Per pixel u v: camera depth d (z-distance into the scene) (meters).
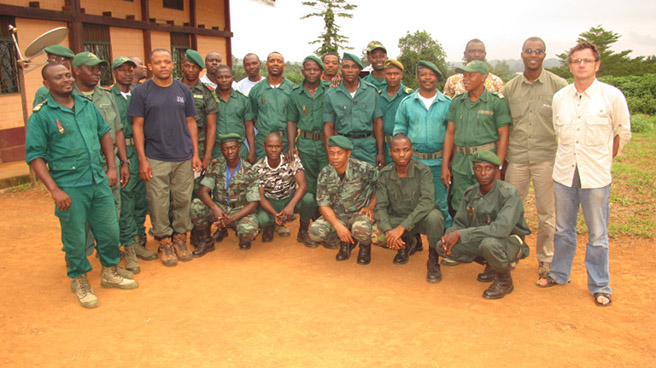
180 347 3.46
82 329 3.73
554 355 3.30
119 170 4.73
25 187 8.34
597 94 3.91
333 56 5.83
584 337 3.53
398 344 3.47
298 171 5.54
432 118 5.07
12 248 5.61
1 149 9.73
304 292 4.37
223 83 5.63
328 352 3.37
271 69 5.87
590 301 4.12
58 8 10.39
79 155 3.98
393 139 4.56
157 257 5.27
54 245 5.71
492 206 4.30
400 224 4.71
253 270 4.91
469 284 4.55
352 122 5.39
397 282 4.59
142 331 3.69
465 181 4.80
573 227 4.27
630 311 3.92
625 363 3.20
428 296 4.28
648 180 8.10
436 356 3.31
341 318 3.86
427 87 5.00
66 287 4.53
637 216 6.39
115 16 12.06
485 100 4.62
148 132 4.84
